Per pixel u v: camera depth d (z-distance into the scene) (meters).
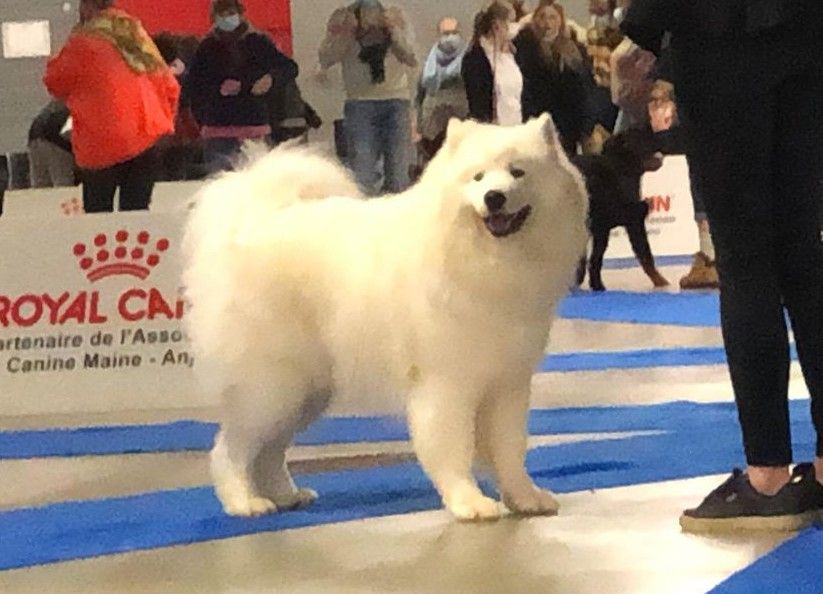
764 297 3.41
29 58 15.82
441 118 12.20
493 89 11.46
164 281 6.70
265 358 4.10
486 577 3.22
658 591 3.04
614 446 4.91
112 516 4.16
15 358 6.75
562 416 5.65
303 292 4.07
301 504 4.25
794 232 3.41
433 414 3.90
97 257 6.74
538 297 3.85
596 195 11.09
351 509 4.15
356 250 4.02
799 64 3.29
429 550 3.54
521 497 3.96
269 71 9.85
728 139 3.34
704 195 3.43
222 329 4.14
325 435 5.54
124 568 3.51
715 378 6.56
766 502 3.56
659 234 13.97
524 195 3.73
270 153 4.50
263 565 3.46
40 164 11.22
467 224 3.78
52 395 6.71
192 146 10.71
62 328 6.76
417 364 3.92
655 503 3.99
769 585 3.01
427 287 3.83
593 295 10.82
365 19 10.91
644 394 6.17
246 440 4.18
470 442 3.95
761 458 3.54
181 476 4.86
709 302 9.89
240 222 4.23
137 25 8.22
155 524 4.01
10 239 6.76
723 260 3.44
